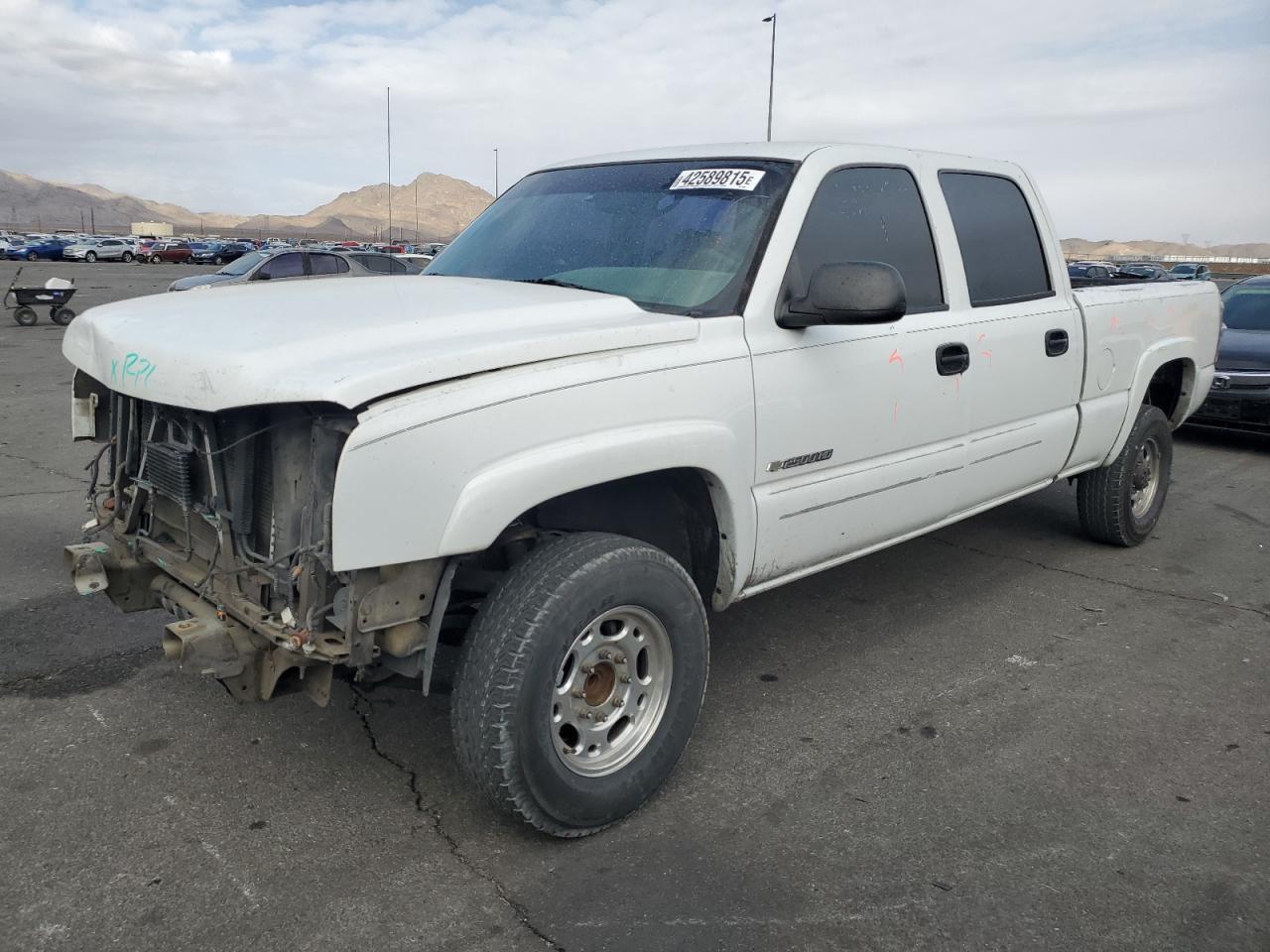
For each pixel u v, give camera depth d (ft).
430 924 8.40
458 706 8.90
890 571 17.87
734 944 8.23
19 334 57.06
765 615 15.69
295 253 61.46
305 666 8.85
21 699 12.22
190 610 9.73
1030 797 10.58
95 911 8.45
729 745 11.60
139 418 10.40
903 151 13.41
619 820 9.98
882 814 10.19
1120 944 8.34
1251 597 16.89
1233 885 9.16
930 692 13.07
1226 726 12.30
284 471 8.66
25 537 18.45
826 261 11.78
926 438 13.05
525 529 9.82
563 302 10.01
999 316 14.16
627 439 9.32
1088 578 17.67
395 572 8.42
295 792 10.36
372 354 8.36
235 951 8.03
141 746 11.21
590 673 9.64
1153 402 20.43
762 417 10.71
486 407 8.39
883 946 8.26
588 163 13.94
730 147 12.77
